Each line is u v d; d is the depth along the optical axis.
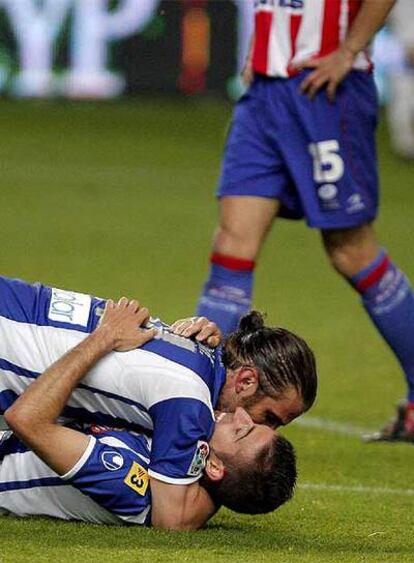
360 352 23.41
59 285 27.58
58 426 12.08
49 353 12.61
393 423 17.92
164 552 11.47
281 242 35.09
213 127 50.97
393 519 13.72
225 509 13.79
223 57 52.94
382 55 51.59
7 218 35.88
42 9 52.59
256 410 12.60
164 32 53.00
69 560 11.07
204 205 39.22
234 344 12.77
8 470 12.72
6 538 11.85
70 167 44.16
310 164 17.28
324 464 16.48
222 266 17.08
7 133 48.75
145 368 12.30
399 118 46.22
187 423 12.09
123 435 12.52
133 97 53.81
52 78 53.25
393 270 17.72
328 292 28.59
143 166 44.97
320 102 17.22
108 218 36.59
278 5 17.28
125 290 27.30
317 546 12.27
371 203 17.55
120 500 12.20
